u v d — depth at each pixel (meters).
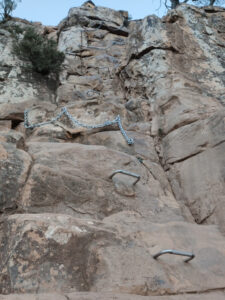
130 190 3.94
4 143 3.78
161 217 3.76
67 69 8.01
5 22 9.62
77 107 5.54
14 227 2.59
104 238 2.75
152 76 6.26
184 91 5.46
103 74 8.12
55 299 2.07
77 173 3.80
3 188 3.27
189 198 4.17
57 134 5.16
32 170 3.54
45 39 8.61
